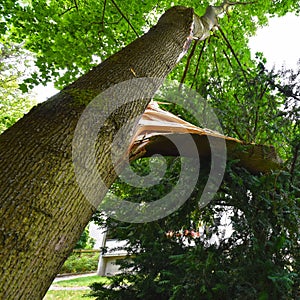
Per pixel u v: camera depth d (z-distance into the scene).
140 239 1.91
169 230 1.86
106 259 7.04
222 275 1.41
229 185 1.73
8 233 0.63
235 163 1.80
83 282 6.50
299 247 1.49
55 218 0.72
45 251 0.68
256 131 2.13
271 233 1.56
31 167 0.76
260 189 1.62
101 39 3.50
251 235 1.51
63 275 8.24
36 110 0.98
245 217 1.55
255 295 1.31
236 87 2.57
